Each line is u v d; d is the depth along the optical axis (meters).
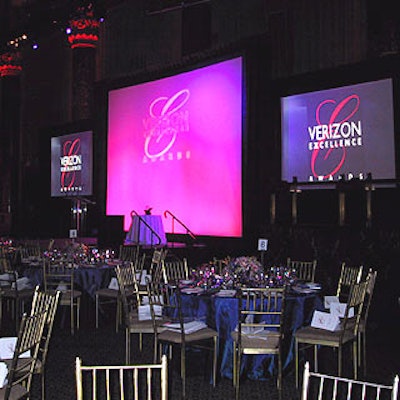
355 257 8.20
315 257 8.75
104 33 20.23
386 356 6.41
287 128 12.31
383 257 7.86
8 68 21.55
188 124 13.61
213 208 12.81
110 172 16.33
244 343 4.99
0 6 21.08
